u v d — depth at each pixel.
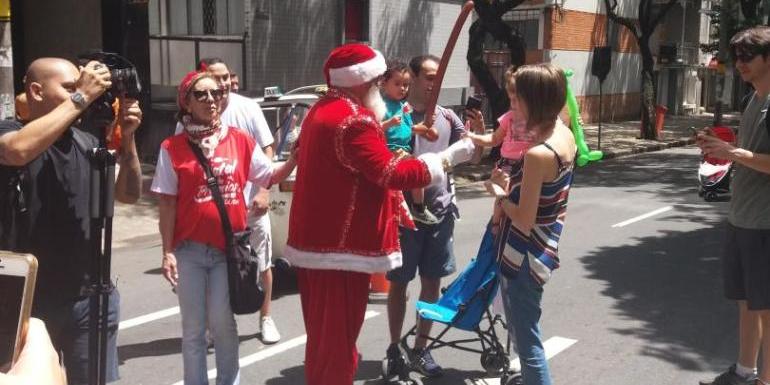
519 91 3.39
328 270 3.26
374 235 3.24
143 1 13.91
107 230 3.08
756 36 3.91
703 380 4.75
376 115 3.30
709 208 11.47
